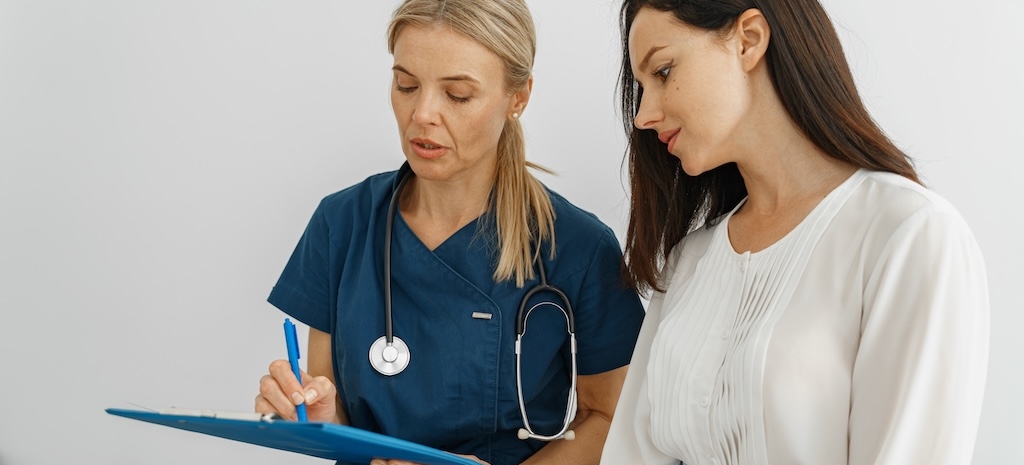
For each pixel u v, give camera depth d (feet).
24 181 6.70
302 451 4.27
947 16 5.39
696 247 4.43
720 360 3.85
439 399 4.85
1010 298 5.34
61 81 6.60
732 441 3.73
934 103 5.43
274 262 6.46
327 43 6.26
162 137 6.50
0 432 6.86
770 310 3.66
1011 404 5.34
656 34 3.82
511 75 4.58
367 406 4.98
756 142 3.86
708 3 3.71
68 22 6.56
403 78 4.54
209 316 6.56
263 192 6.42
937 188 5.46
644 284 4.64
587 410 5.29
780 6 3.68
